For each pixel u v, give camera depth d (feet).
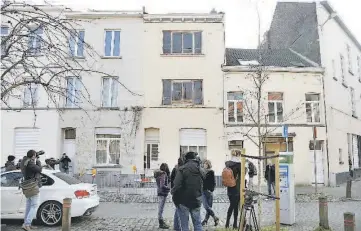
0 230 30.17
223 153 74.18
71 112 75.15
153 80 76.48
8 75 31.53
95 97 75.05
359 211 42.65
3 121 75.31
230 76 76.59
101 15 77.36
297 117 76.43
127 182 70.90
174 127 75.05
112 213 42.22
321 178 76.07
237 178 30.89
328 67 81.41
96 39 77.05
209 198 33.24
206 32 77.66
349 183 54.85
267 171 47.50
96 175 72.90
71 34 29.12
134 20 78.18
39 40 28.19
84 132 74.74
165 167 33.99
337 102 84.48
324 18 83.97
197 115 75.36
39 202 34.42
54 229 32.68
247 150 74.08
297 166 75.36
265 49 91.40
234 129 74.64
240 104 76.54
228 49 88.99
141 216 39.96
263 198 48.11
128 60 76.89
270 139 75.77
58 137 74.79
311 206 47.09
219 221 35.53
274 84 77.05
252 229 29.71
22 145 75.15
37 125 74.90
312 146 76.64
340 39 92.38
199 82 77.00
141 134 74.74
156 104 75.82
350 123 92.68
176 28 77.97
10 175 36.09
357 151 96.37
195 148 75.15
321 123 77.25
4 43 27.68
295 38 90.12
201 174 25.27
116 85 76.69
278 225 27.58
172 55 77.00
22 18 28.50
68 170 70.95
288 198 34.19
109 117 75.10
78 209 34.53
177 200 24.86
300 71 77.66
